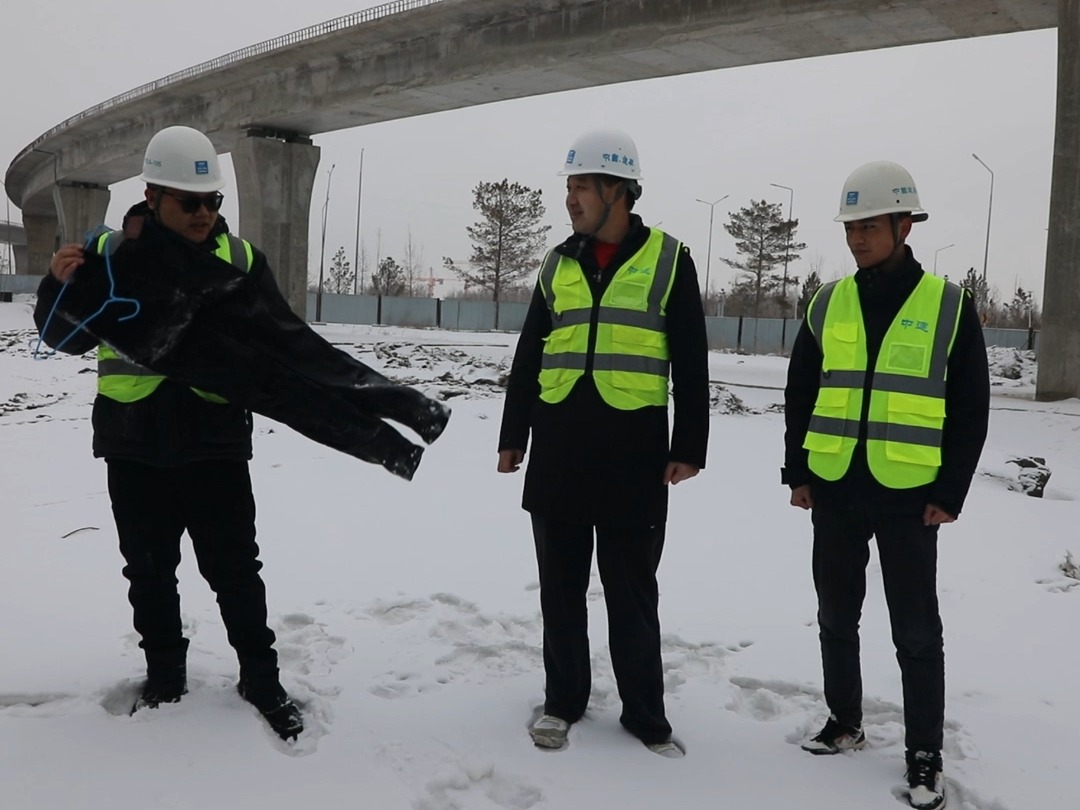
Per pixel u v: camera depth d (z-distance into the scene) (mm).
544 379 3654
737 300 67375
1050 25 20938
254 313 3354
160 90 35781
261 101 33125
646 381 3521
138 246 3268
